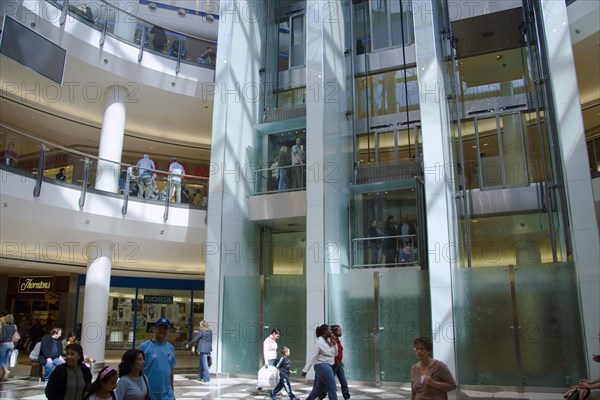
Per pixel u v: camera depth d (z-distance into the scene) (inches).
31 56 446.9
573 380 377.4
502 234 510.0
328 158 491.5
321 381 268.4
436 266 420.5
